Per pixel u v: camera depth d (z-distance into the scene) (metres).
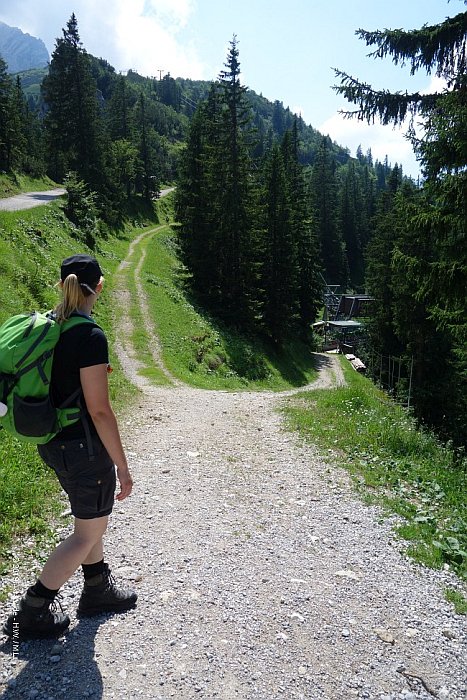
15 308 15.84
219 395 14.95
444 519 5.99
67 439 3.06
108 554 4.60
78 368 3.01
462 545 5.21
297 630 3.64
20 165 54.81
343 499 6.43
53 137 56.75
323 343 63.16
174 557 4.62
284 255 41.44
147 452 8.09
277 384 31.69
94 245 40.31
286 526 5.54
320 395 13.88
